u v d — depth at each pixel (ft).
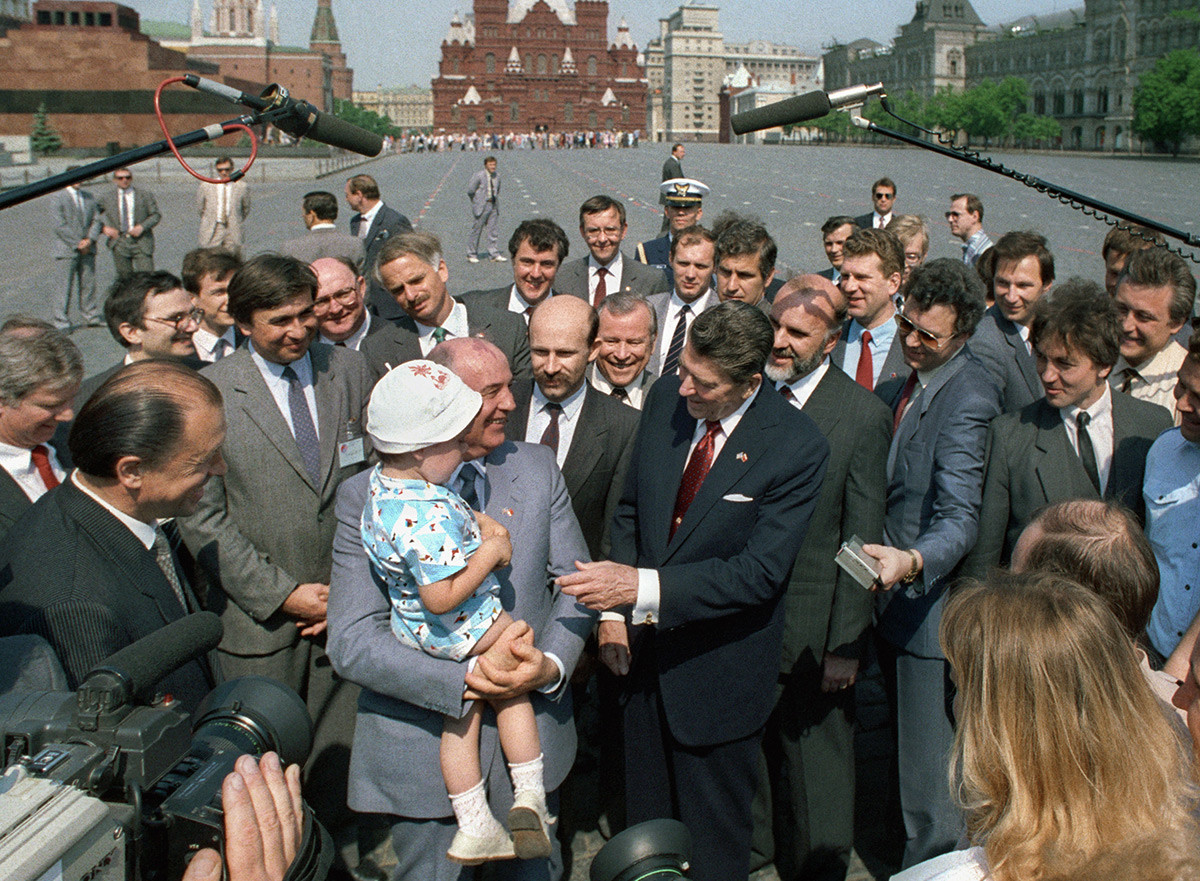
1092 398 10.45
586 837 11.68
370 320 16.69
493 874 8.68
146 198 40.37
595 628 11.36
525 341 15.67
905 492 11.13
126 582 7.29
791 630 10.77
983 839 4.94
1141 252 12.87
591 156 211.82
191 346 13.43
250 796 4.91
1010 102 313.53
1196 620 7.98
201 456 7.32
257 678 6.40
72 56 210.79
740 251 14.79
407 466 7.35
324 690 11.31
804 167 157.17
